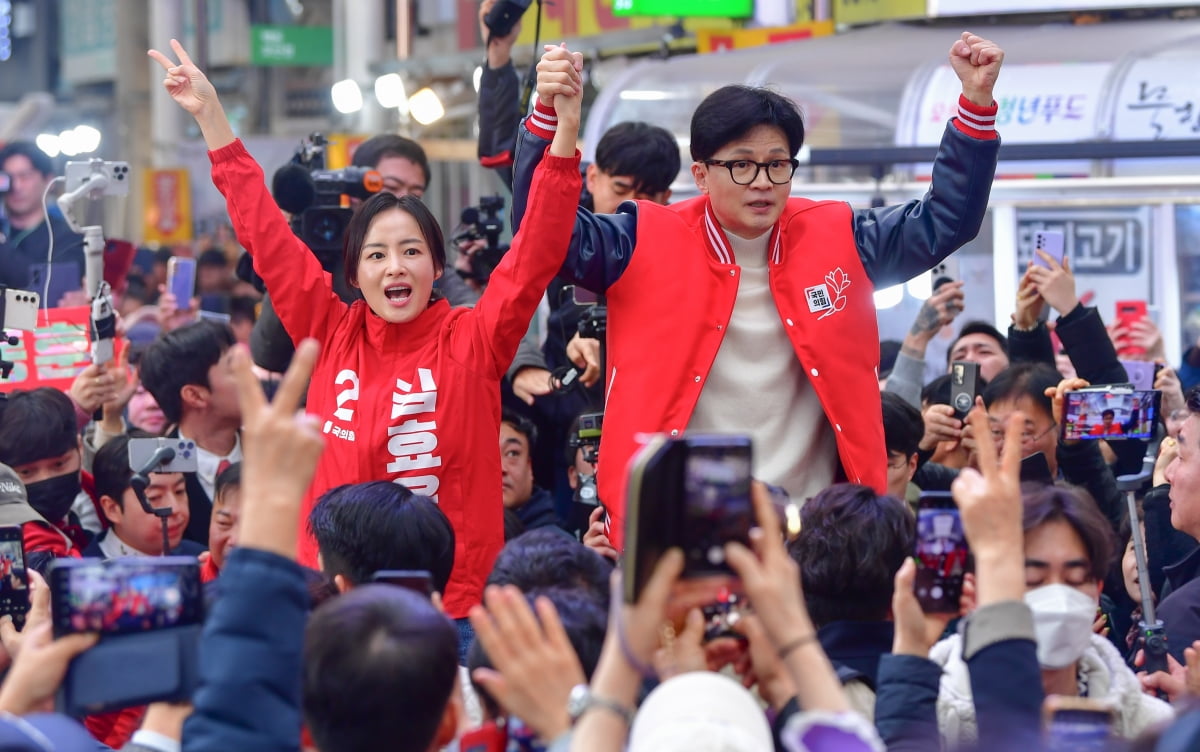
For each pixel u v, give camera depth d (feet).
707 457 7.39
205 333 20.13
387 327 14.42
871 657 10.69
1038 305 19.30
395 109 51.55
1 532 10.99
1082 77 27.32
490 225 20.45
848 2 36.63
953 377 17.07
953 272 27.40
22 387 20.57
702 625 8.38
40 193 31.89
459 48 52.75
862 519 10.92
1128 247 26.91
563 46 13.26
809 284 13.62
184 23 71.77
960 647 9.95
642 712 7.20
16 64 97.35
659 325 13.51
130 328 32.60
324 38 64.18
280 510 7.85
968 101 13.51
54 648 8.32
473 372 14.17
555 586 10.27
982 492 8.46
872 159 26.71
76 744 7.61
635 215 14.03
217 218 58.34
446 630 8.27
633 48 41.04
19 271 24.49
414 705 8.02
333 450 14.34
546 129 13.55
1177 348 26.73
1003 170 27.40
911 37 31.07
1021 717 8.01
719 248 13.75
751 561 7.21
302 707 8.20
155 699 8.41
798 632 7.16
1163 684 11.57
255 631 7.70
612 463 13.52
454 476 14.16
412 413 14.12
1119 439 14.43
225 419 20.17
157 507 17.02
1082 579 10.37
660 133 20.08
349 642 8.04
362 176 18.26
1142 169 26.66
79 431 19.98
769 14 38.34
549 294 21.47
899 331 27.40
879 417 13.84
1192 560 14.92
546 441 21.20
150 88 85.71
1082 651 10.16
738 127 13.26
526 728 8.75
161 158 71.26
